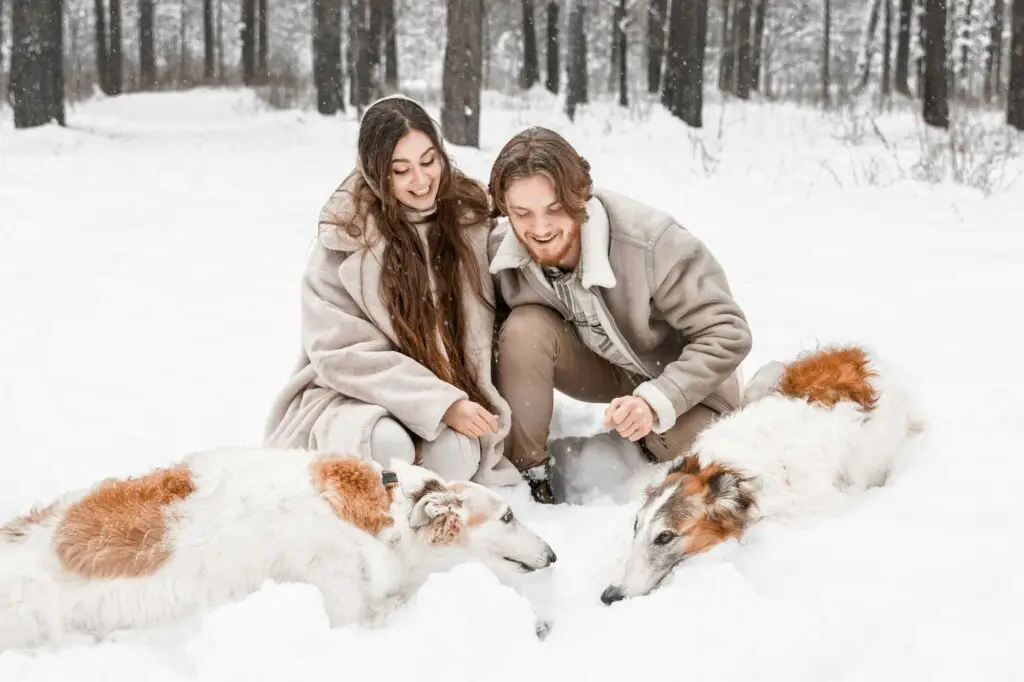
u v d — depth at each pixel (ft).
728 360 13.55
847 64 176.04
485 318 14.30
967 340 18.98
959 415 14.15
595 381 15.38
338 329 13.61
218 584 9.88
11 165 49.60
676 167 52.80
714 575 10.11
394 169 13.08
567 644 9.29
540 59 164.55
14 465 14.89
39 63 64.69
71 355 20.81
